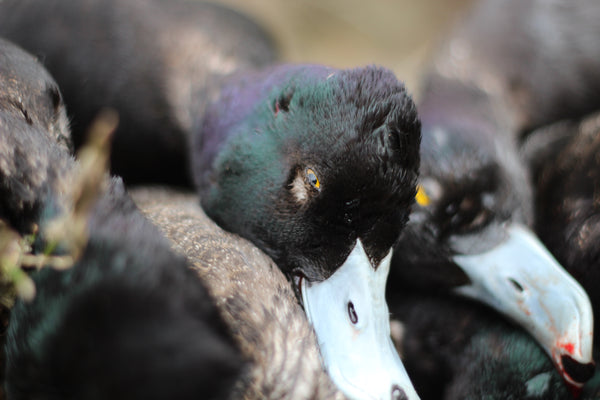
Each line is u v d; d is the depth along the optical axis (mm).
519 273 581
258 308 523
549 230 604
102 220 501
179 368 472
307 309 554
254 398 511
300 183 559
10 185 510
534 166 633
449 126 612
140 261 489
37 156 516
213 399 477
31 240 504
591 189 601
